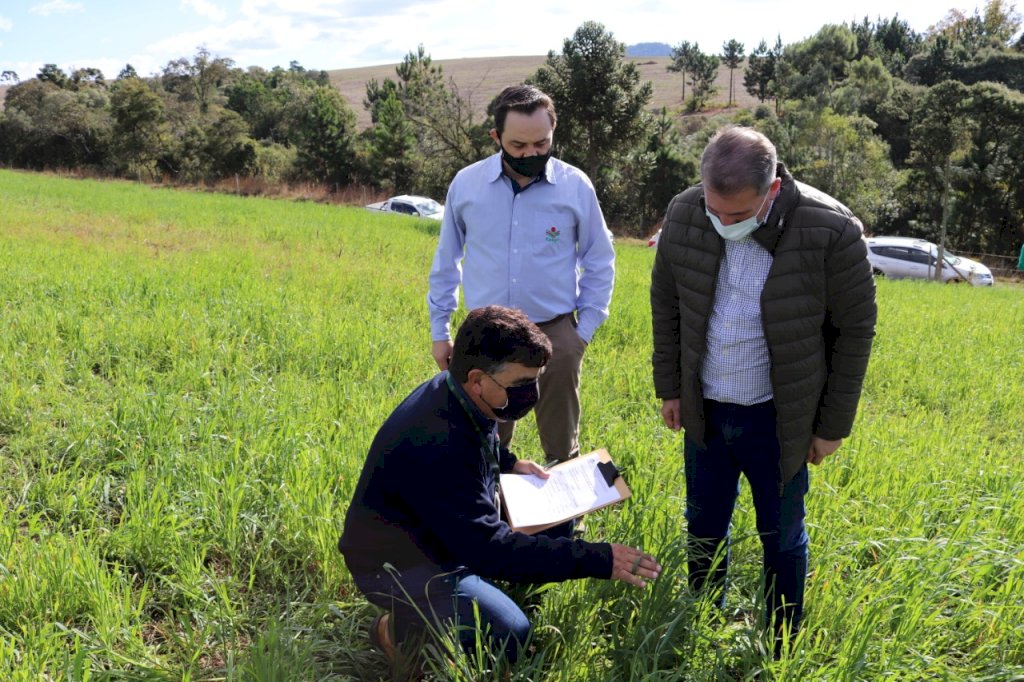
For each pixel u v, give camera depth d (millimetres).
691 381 2961
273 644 2545
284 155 53906
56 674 2600
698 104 87875
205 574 3221
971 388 7539
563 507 3004
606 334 8484
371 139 52469
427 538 2818
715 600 3129
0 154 54344
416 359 6629
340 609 3113
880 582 3080
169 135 53781
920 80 72188
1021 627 2906
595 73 34375
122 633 2816
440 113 38500
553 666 2691
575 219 3730
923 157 43000
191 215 20062
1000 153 41500
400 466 2658
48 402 5074
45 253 10719
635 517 3289
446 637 2561
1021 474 4598
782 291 2693
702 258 2834
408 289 10172
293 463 3902
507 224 3664
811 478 4031
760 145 2477
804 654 2680
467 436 2672
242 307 7793
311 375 6230
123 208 20984
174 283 8938
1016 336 10672
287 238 16188
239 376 5707
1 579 2936
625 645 2791
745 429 2914
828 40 76438
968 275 23984
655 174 41656
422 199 30375
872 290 2707
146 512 3504
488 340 2545
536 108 3398
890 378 7773
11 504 3705
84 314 7352
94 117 54000
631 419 5559
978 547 3266
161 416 4477
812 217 2631
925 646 2828
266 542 3389
